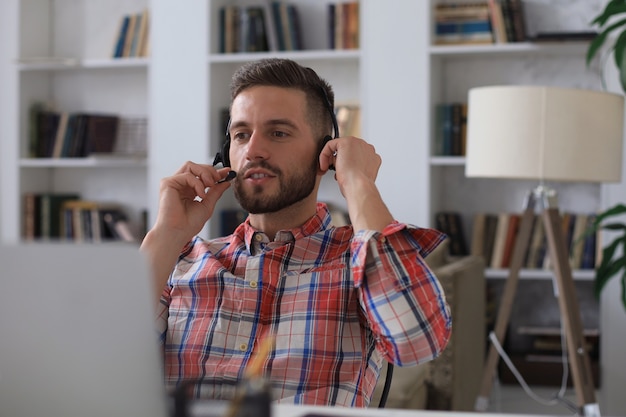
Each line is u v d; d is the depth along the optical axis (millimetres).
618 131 3418
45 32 5195
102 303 924
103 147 4965
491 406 4129
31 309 934
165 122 4777
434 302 1566
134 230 4922
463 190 4754
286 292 1705
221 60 4680
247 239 1814
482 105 3451
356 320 1679
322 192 4863
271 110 1765
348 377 1646
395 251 1576
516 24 4387
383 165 4488
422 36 4418
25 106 5059
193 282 1750
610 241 4254
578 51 4422
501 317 3607
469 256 4219
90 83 5184
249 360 1663
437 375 3340
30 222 5020
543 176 3311
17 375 947
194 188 1797
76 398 942
